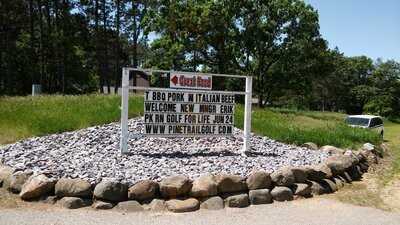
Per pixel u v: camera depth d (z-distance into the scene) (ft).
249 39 141.38
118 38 175.42
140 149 36.63
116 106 52.49
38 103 54.85
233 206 26.89
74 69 179.01
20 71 167.73
